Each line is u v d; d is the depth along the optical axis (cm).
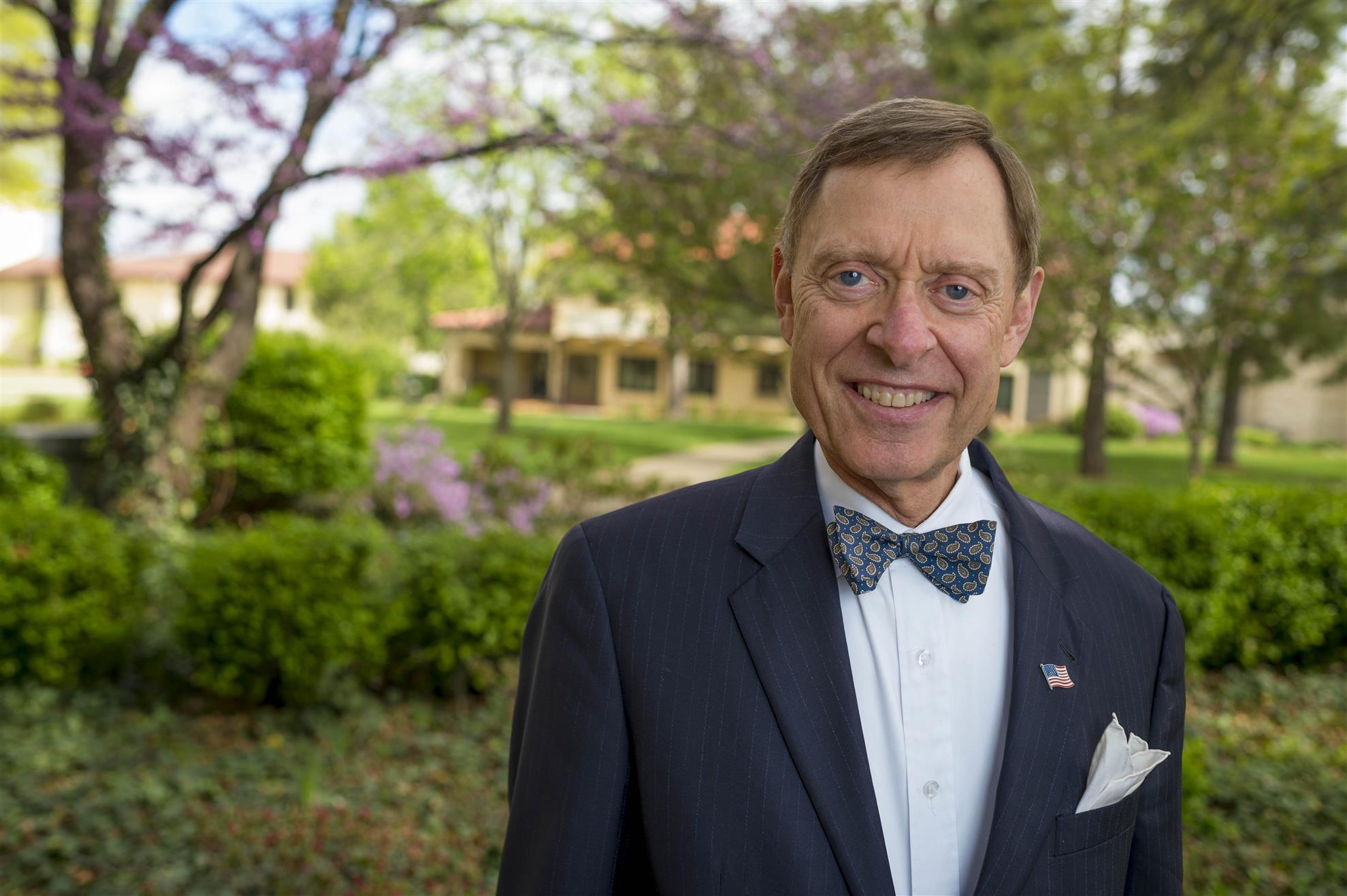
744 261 1027
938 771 114
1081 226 868
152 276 3262
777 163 734
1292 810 418
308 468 964
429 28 679
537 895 110
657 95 851
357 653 496
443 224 2102
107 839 366
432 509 887
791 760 108
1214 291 909
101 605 518
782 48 769
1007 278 114
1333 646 632
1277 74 948
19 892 331
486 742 474
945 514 125
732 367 3488
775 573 117
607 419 2838
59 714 480
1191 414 988
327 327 3644
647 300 1431
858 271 112
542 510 842
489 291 3719
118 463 787
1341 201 898
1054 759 113
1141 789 124
